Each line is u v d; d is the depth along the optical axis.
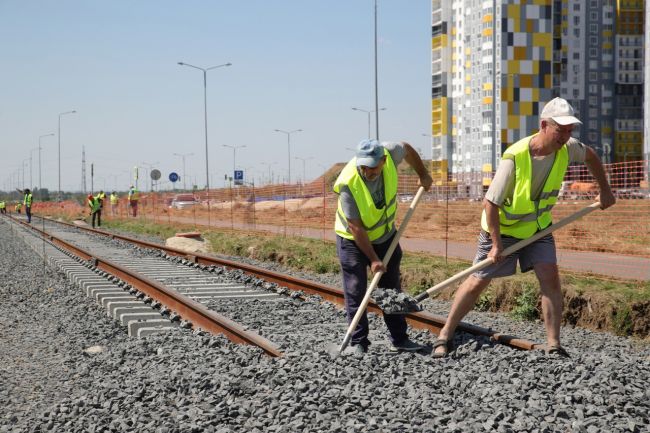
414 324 8.14
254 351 6.73
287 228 31.06
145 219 48.44
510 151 6.02
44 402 6.11
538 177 6.03
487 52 106.44
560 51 126.75
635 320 8.82
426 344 7.11
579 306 9.46
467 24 110.62
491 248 6.34
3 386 6.70
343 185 6.35
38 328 9.67
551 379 5.20
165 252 20.36
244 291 11.63
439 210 32.75
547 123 5.88
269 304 10.10
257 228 31.95
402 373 5.73
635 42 127.75
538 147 5.98
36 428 5.25
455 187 41.38
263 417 4.82
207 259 16.38
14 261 19.61
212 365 6.33
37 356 8.00
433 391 5.18
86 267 16.72
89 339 8.67
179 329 8.48
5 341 8.91
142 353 7.39
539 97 106.31
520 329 8.83
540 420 4.47
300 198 44.34
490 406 4.71
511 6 105.44
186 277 13.80
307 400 5.02
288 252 17.86
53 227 42.59
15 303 11.95
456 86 114.12
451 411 4.69
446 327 6.54
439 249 18.55
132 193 52.66
